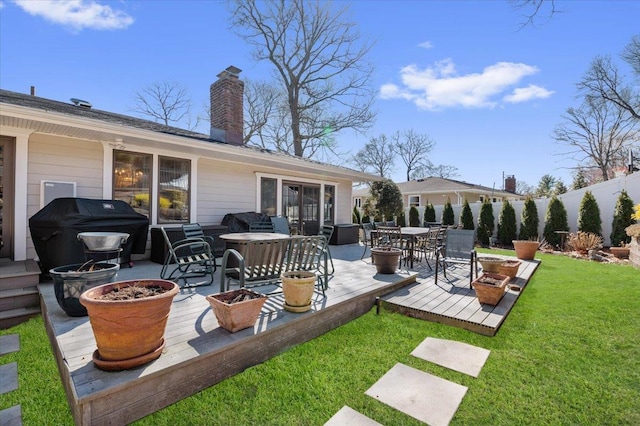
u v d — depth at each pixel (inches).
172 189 253.8
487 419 81.5
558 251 372.2
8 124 175.6
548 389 93.9
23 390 91.7
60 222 160.6
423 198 783.7
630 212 347.9
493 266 209.9
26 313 143.8
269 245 137.1
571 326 137.9
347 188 442.0
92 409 71.5
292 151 709.9
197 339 99.3
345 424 79.5
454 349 119.5
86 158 212.1
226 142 314.7
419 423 80.1
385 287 174.7
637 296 177.3
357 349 119.4
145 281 98.1
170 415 80.7
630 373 101.7
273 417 81.6
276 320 117.1
